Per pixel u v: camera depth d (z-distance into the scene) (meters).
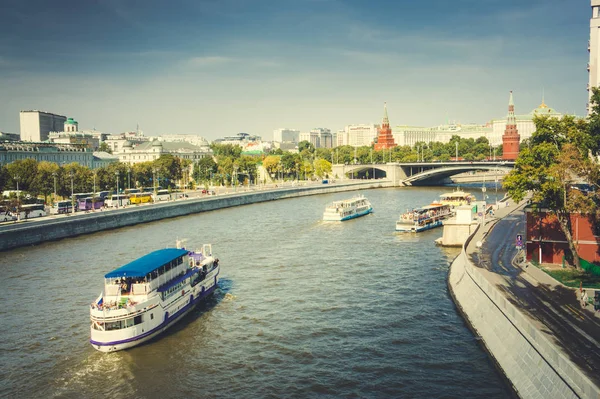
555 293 64.75
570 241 76.50
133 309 62.78
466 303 71.31
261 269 98.62
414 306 75.50
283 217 174.38
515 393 49.00
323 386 53.09
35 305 77.88
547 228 81.31
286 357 59.88
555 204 76.06
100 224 148.50
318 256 109.56
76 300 80.19
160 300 67.12
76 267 101.44
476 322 64.81
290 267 99.94
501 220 128.50
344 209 166.00
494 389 50.97
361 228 148.38
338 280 90.19
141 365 58.72
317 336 65.56
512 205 159.38
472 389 51.12
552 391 43.25
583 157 79.75
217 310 76.12
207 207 196.75
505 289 66.94
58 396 52.34
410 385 52.50
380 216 175.75
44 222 132.62
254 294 83.12
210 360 59.69
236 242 126.44
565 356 43.03
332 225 154.88
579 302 60.91
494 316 60.47
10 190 194.38
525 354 50.09
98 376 56.28
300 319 71.56
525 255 83.06
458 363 56.69
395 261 103.94
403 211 188.75
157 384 54.41
